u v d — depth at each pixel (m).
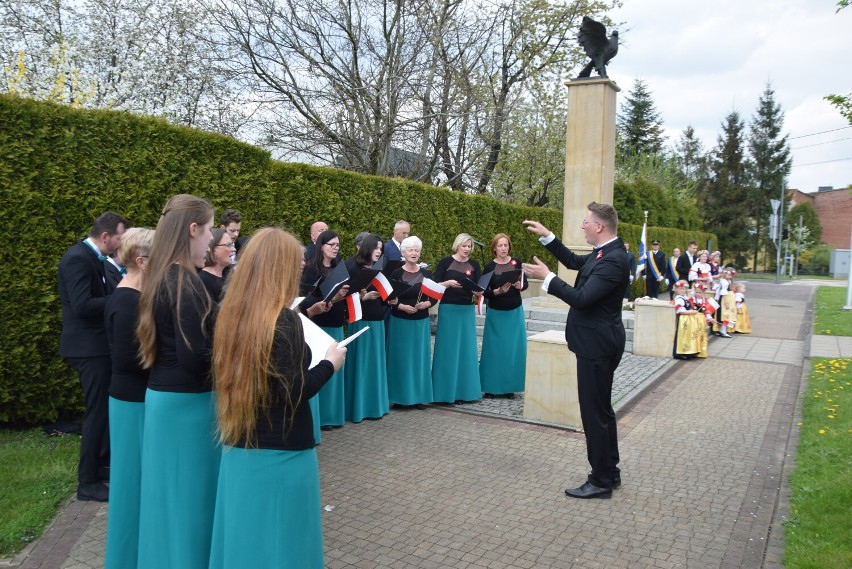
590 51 12.19
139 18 12.23
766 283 35.75
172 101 12.03
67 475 4.73
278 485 2.49
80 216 5.75
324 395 6.11
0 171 5.27
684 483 4.96
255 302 2.45
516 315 7.57
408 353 6.96
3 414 5.52
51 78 9.80
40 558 3.60
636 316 10.81
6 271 5.34
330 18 13.93
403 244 6.96
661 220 30.06
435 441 5.94
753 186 51.53
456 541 3.92
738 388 8.36
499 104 18.14
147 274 2.85
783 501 4.61
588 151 12.05
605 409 4.66
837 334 13.37
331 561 3.64
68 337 4.39
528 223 5.20
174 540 2.83
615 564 3.67
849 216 59.16
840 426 6.20
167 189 6.43
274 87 14.30
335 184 9.15
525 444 5.87
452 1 15.35
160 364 2.84
